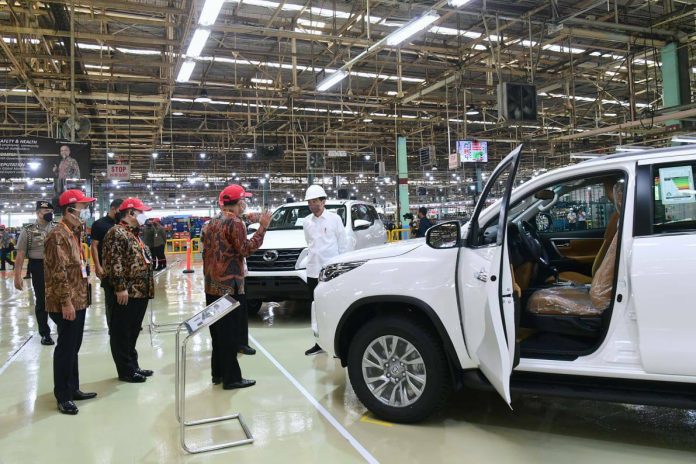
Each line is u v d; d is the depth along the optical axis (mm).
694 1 11062
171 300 9891
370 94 19938
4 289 12359
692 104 12273
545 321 3332
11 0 10852
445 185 43188
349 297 3648
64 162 13180
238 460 3055
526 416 3617
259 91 19500
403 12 13094
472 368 3270
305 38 12000
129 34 13852
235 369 4418
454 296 3256
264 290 6699
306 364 5090
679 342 2678
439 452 3057
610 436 3244
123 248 4656
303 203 8180
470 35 15102
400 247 3713
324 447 3188
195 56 10805
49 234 3971
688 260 2691
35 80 15695
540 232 4781
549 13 12812
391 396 3516
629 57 14289
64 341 3973
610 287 3154
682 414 3592
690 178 2850
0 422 3760
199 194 48531
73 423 3717
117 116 20000
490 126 27047
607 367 2902
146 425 3650
